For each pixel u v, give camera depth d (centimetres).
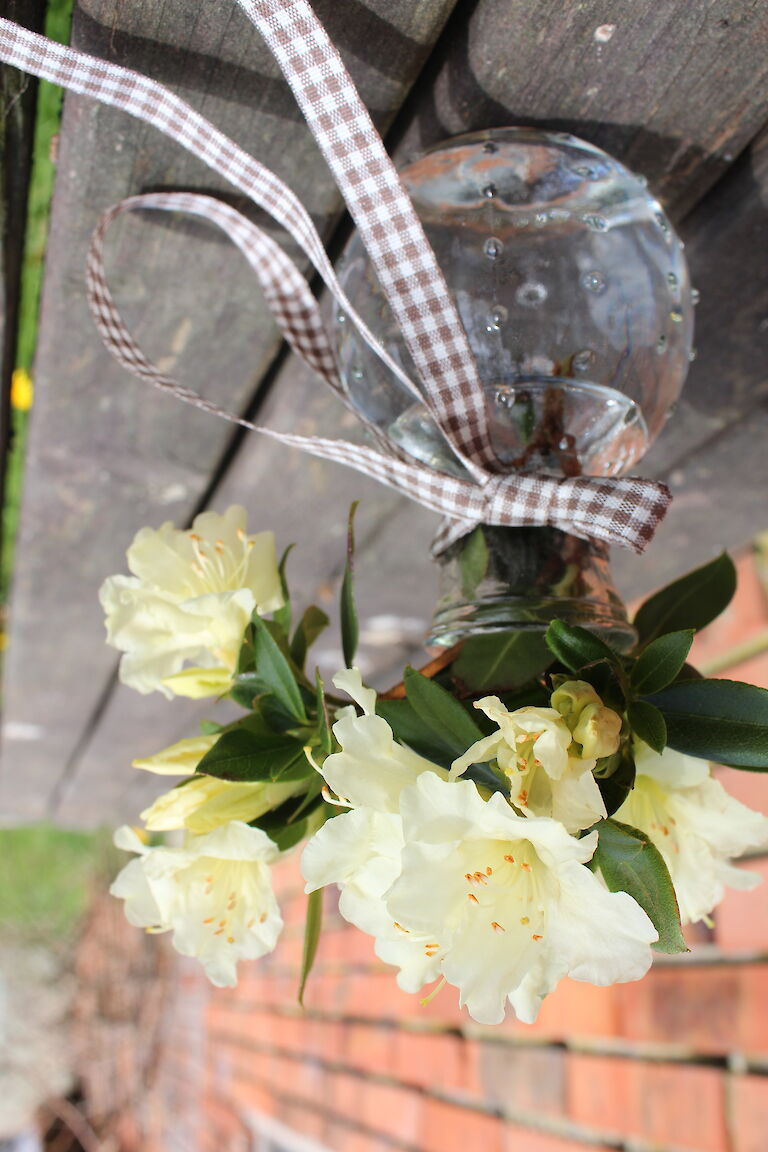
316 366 35
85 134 32
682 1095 58
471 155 30
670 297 31
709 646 65
